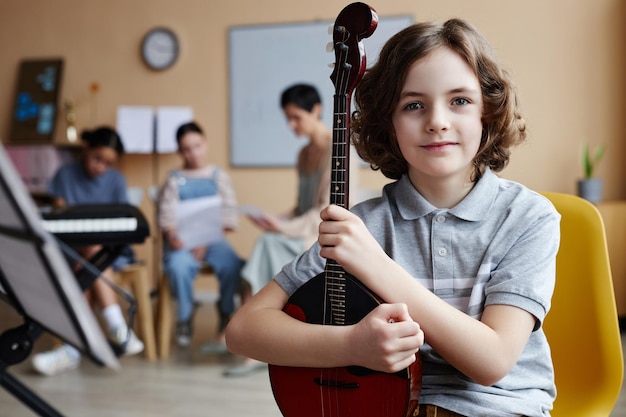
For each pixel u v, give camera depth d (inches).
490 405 40.3
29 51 236.8
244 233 218.5
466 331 37.4
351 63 40.1
